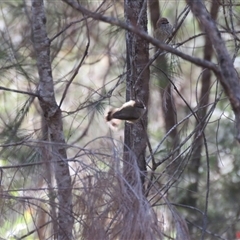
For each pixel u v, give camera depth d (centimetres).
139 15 902
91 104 974
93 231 752
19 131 969
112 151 770
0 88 840
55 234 789
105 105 1096
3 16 1071
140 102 923
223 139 1368
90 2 1226
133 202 738
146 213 734
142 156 939
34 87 1097
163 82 1009
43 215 847
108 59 1380
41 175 797
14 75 1039
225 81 670
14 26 1105
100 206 757
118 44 1296
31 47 1017
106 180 751
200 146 1284
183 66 1420
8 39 1033
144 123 944
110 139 794
